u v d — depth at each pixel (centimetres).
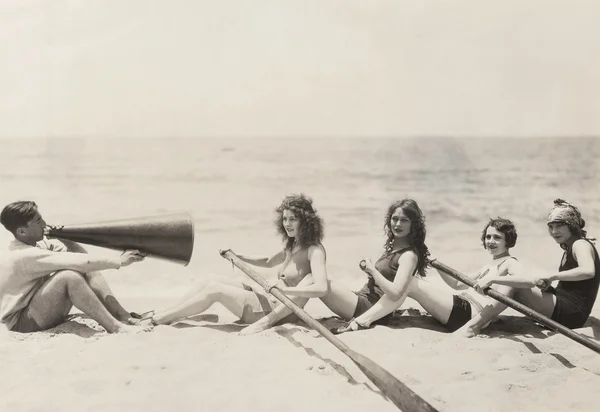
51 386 268
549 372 283
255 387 268
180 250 329
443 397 264
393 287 315
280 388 266
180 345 302
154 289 402
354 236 434
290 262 330
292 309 298
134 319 329
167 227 326
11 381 271
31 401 259
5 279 311
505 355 294
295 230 328
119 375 275
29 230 318
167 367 281
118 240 323
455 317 320
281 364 287
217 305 360
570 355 297
